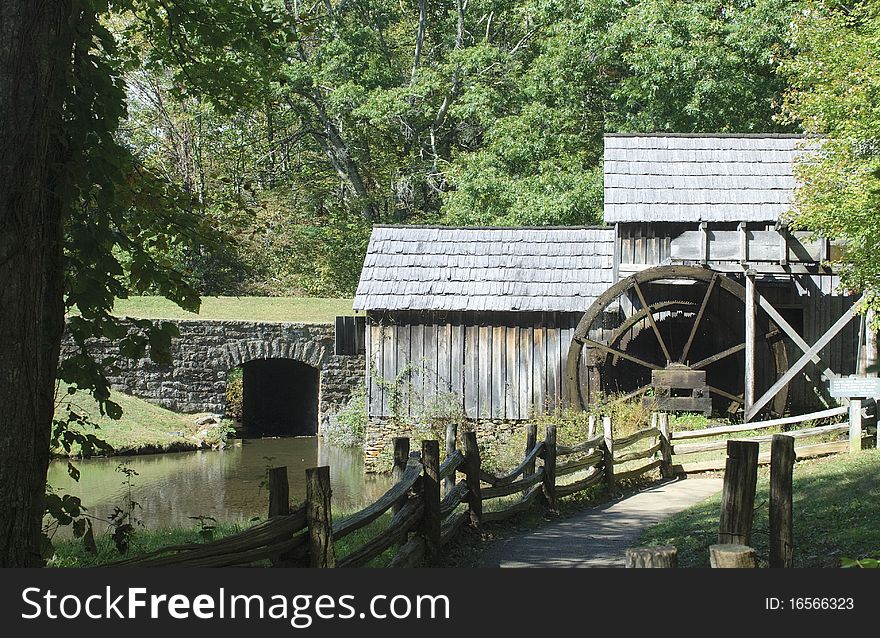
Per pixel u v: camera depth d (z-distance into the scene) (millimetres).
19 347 6500
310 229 43281
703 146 25062
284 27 11828
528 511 13211
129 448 27188
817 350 23000
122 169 9375
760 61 31125
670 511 13859
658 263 24438
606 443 15875
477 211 34594
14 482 6457
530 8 36750
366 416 25984
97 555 10719
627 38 33062
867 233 16078
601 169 33531
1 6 6617
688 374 23422
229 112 12406
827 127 18125
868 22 16812
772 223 23688
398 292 25844
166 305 34594
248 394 35969
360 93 38812
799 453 16969
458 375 25828
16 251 6504
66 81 7820
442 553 10250
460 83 41188
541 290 25594
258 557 6922
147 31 11977
